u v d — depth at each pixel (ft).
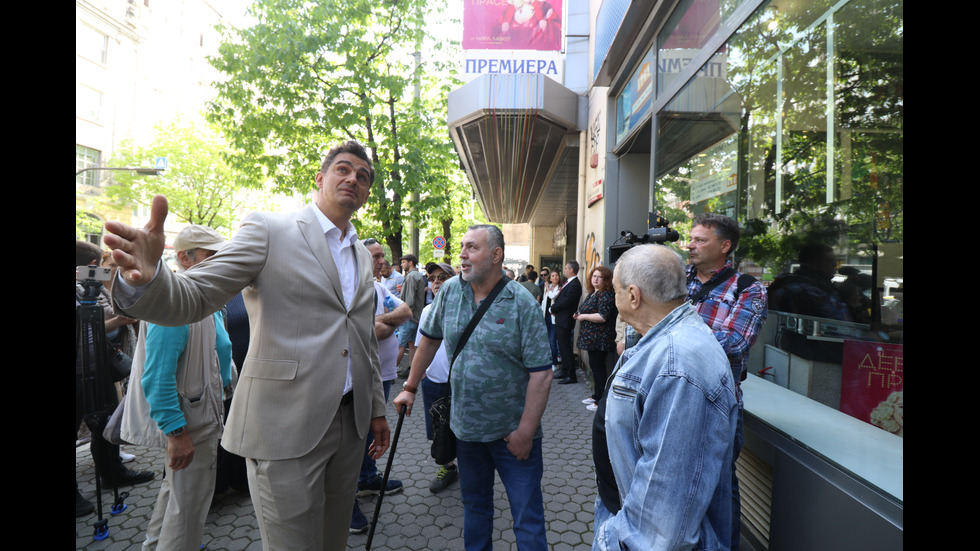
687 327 4.55
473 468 7.41
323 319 5.85
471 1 26.12
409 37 37.88
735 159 10.45
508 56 26.43
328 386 5.77
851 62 6.88
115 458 10.21
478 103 24.35
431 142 38.86
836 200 7.25
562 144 29.25
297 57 35.06
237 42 36.35
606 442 5.21
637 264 4.85
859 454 5.75
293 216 6.13
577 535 9.58
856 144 6.79
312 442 5.62
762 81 9.33
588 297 17.90
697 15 12.42
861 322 6.77
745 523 8.05
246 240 5.48
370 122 38.40
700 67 12.12
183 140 83.10
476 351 7.20
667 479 3.96
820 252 7.63
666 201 14.67
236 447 5.57
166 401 6.88
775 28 8.87
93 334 9.31
